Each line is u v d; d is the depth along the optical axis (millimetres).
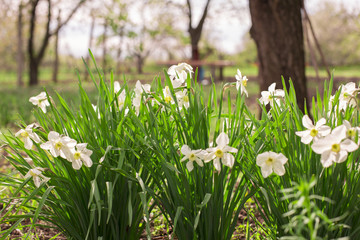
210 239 982
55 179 1010
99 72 1079
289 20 2881
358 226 927
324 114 991
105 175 1025
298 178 933
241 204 1008
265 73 2967
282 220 952
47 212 1062
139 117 1067
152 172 1013
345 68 19734
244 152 1010
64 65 23984
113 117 1063
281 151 956
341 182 914
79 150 955
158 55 20938
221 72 12570
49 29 11602
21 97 6344
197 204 994
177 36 15789
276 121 985
